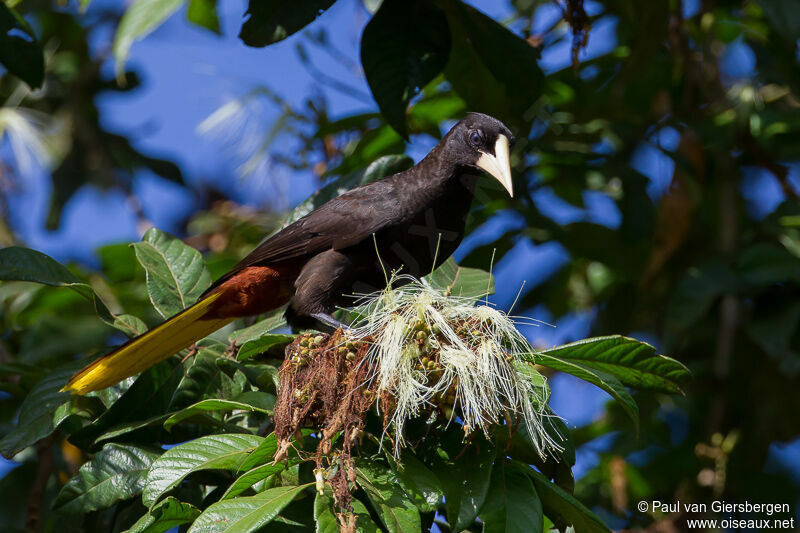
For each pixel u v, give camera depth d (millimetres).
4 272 7410
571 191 11961
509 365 6086
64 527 8141
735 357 11867
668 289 12336
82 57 14188
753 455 11680
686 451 11664
